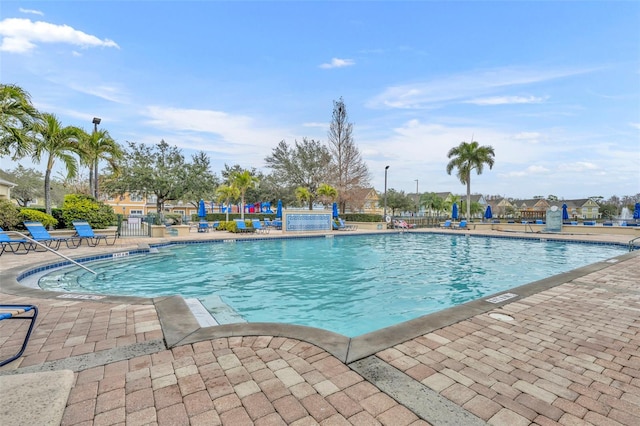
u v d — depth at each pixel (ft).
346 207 121.49
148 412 6.51
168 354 9.26
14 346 9.78
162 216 71.61
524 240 56.24
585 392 7.38
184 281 25.02
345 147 110.63
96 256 31.09
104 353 9.30
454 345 9.97
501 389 7.48
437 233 68.95
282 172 125.59
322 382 7.74
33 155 40.42
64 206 43.57
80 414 6.40
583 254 40.11
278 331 10.93
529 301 14.94
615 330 11.33
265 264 32.37
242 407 6.70
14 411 6.11
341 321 16.75
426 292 22.31
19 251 32.60
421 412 6.55
